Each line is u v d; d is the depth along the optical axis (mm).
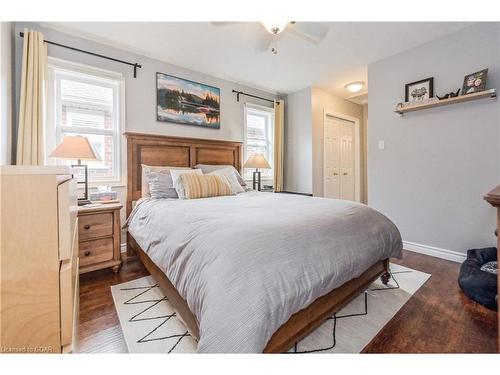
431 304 1665
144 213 2029
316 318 1241
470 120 2359
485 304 1607
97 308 1607
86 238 2010
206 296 935
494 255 2018
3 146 1773
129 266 2318
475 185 2346
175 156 3002
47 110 2256
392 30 2400
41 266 655
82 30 2350
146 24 2268
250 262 972
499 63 2182
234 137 3727
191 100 3234
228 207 1779
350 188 4898
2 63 1751
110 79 2592
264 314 878
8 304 627
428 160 2662
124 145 2676
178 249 1265
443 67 2523
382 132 3051
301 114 4121
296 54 2887
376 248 1603
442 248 2576
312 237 1244
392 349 1238
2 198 615
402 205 2885
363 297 1766
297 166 4199
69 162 2396
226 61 3041
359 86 3916
